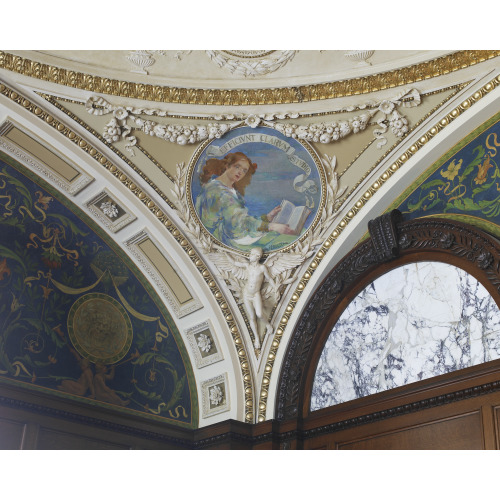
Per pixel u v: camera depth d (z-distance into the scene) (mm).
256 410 10227
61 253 9891
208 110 9461
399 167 9344
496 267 8219
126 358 10125
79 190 9844
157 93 9281
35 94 8891
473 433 7918
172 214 10008
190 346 10703
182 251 10172
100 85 9078
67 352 9570
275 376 10289
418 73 8711
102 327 10031
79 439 9305
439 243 8914
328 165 9656
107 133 9344
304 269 10172
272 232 10133
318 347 10070
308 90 9234
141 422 9922
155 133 9461
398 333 9148
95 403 9594
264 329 10406
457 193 8984
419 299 9047
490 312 8195
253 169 9875
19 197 9586
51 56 8797
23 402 8898
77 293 9914
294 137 9508
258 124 9523
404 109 9023
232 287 10297
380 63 8883
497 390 7836
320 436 9578
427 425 8375
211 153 9758
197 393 10648
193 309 10492
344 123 9297
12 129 9109
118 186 9727
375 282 9680
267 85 9320
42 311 9500
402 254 9406
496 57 8195
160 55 8977
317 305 10141
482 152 8820
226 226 10141
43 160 9508
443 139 8969
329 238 9969
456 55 8414
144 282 10641
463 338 8391
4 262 9289
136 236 10234
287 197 9953
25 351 9172
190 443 10305
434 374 8555
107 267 10320
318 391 9875
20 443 8773
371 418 8977
